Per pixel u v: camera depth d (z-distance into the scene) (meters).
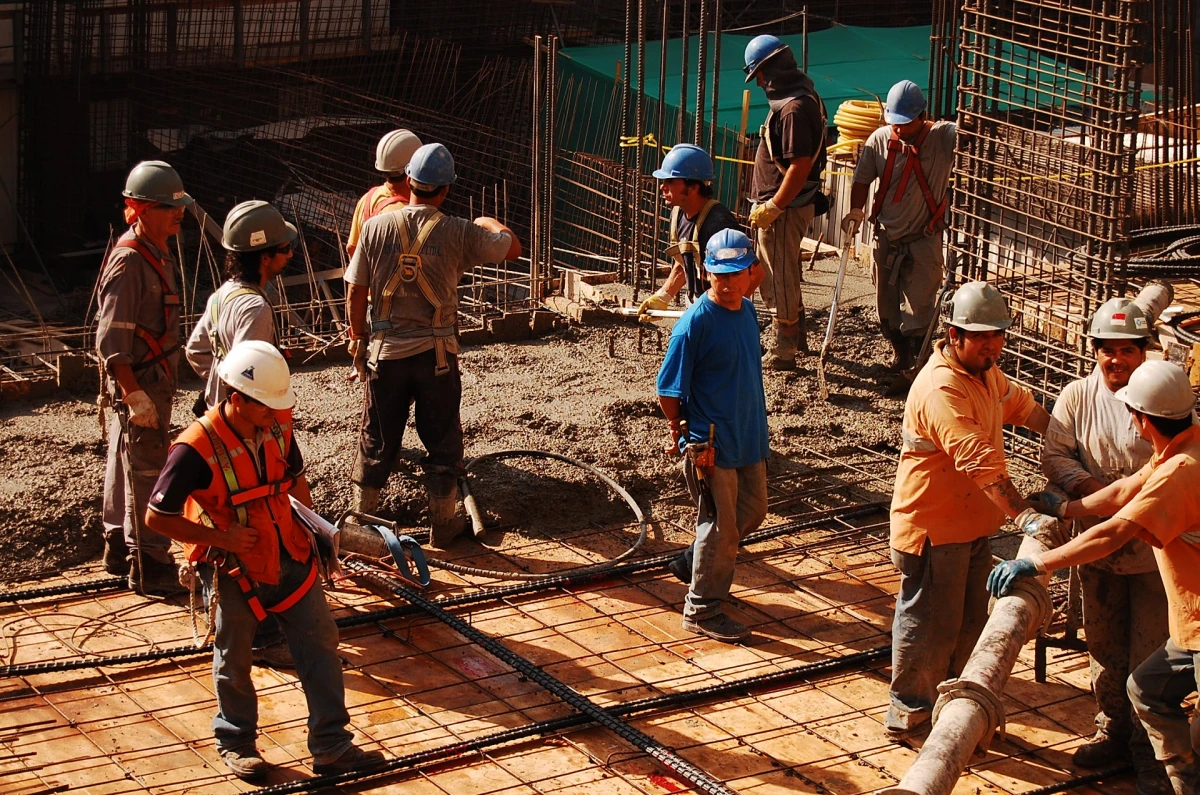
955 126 8.95
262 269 6.01
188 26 18.69
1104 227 7.96
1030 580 4.98
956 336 5.14
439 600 6.69
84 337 9.45
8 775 5.20
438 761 5.39
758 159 9.39
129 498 6.53
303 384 9.17
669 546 7.44
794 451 8.51
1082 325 8.25
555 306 10.89
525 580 6.92
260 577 5.02
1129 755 5.47
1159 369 4.66
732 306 6.13
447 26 21.45
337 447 8.05
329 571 5.34
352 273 6.88
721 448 6.18
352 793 5.17
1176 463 4.65
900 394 9.44
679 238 7.75
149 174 6.16
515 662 6.08
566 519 7.68
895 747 5.59
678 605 6.79
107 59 18.16
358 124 19.33
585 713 5.70
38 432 8.09
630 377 9.48
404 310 6.87
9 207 18.03
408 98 21.30
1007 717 5.85
